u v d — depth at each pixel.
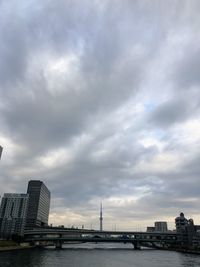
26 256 184.38
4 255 185.38
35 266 130.88
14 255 188.88
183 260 187.62
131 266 147.25
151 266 148.38
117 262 168.88
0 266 125.25
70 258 186.25
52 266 134.50
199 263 166.00
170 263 165.62
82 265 145.12
